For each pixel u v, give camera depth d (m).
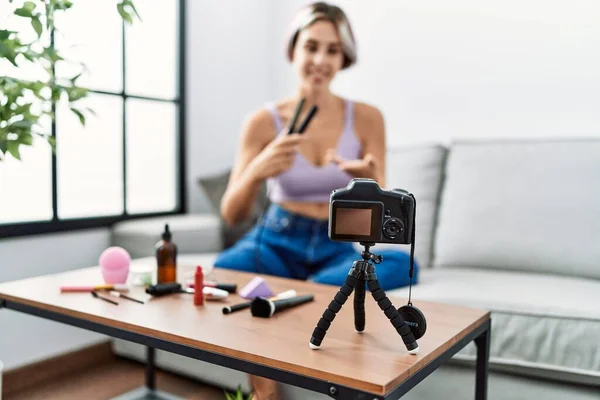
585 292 1.64
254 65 3.03
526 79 2.34
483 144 2.21
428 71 2.56
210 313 1.18
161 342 1.06
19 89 1.24
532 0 2.30
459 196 2.15
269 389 1.56
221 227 2.34
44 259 2.05
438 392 1.58
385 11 2.65
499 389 1.53
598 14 2.18
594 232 1.89
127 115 2.41
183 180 2.69
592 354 1.40
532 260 1.96
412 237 0.99
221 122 2.87
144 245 2.15
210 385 2.02
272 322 1.12
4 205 1.97
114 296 1.31
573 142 2.04
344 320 1.15
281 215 1.83
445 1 2.50
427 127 2.58
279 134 1.86
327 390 0.86
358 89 2.76
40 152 2.06
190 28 2.66
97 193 2.31
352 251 1.85
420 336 1.01
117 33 2.32
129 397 1.88
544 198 1.99
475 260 2.06
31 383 2.01
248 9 2.95
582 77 2.22
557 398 1.47
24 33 1.86
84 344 2.20
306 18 1.81
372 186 0.97
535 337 1.46
